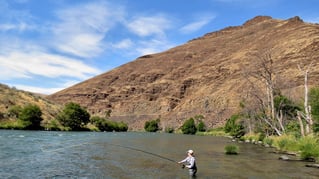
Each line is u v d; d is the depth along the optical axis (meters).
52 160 25.56
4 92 96.31
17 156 27.14
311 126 38.38
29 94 108.81
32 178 17.95
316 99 39.22
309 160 28.30
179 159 28.72
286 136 42.94
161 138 78.88
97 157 28.81
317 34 171.00
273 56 163.38
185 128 148.38
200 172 21.28
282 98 61.72
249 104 71.81
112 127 146.50
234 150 34.78
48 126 90.69
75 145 41.50
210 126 152.38
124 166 23.39
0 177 17.94
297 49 154.75
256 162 26.94
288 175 20.41
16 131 71.56
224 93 177.12
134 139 67.12
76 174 19.50
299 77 118.88
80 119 106.75
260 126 67.75
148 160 27.47
